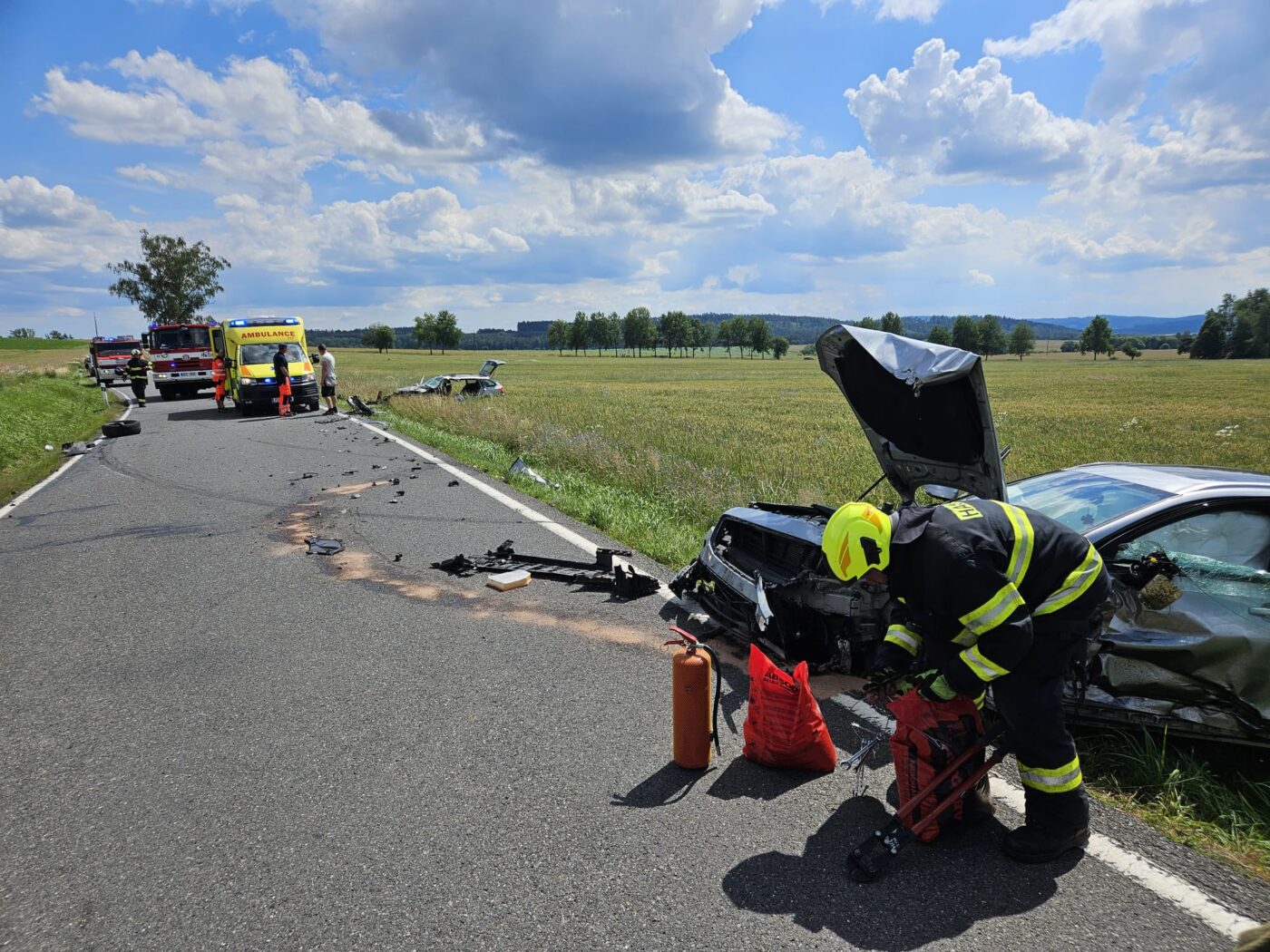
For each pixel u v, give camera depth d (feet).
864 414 15.60
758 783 11.70
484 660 16.20
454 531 26.86
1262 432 68.44
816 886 9.37
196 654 16.65
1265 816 11.11
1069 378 213.25
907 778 10.43
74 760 12.41
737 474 38.42
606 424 63.72
